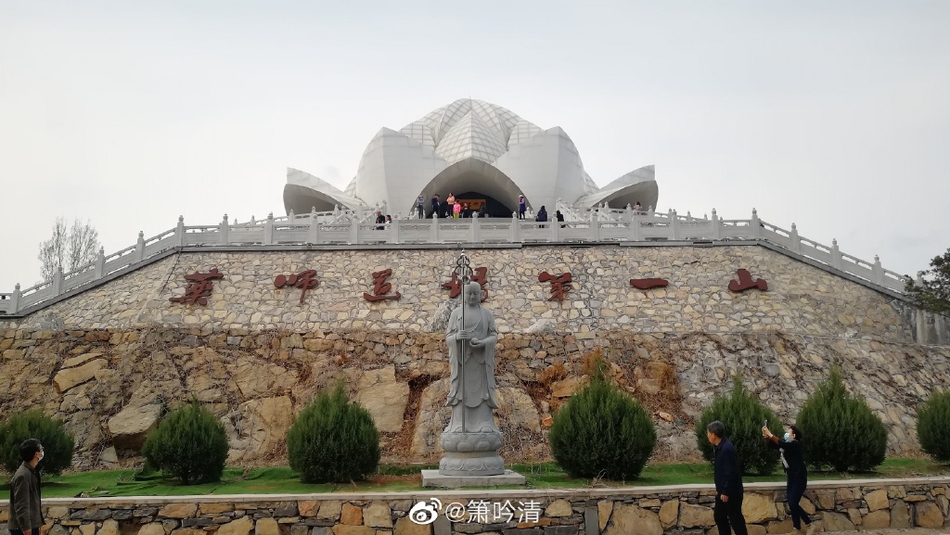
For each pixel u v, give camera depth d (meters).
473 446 15.05
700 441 17.22
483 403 15.55
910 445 21.64
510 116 58.22
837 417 16.92
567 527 13.16
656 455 20.33
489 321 15.93
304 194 50.81
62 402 22.31
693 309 26.45
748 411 16.67
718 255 28.91
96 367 23.28
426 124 56.97
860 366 24.34
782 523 13.80
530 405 22.19
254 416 22.17
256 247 29.22
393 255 29.20
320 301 26.88
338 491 14.01
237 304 26.62
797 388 23.14
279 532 12.92
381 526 12.91
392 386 22.91
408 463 19.52
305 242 29.62
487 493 13.17
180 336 24.41
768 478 15.90
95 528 12.90
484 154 51.12
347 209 42.59
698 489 13.62
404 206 47.91
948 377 24.67
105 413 21.95
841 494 14.21
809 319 26.25
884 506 14.35
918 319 27.02
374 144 48.53
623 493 13.42
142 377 23.03
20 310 26.83
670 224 29.83
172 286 27.25
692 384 23.22
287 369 23.69
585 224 30.12
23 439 16.55
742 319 25.92
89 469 20.48
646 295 27.16
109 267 28.45
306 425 15.63
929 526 14.39
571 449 15.51
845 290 27.83
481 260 28.92
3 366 23.56
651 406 22.39
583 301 26.94
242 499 13.04
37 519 10.66
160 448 15.92
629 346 24.39
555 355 24.03
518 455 20.62
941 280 26.73
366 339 24.48
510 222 31.92
